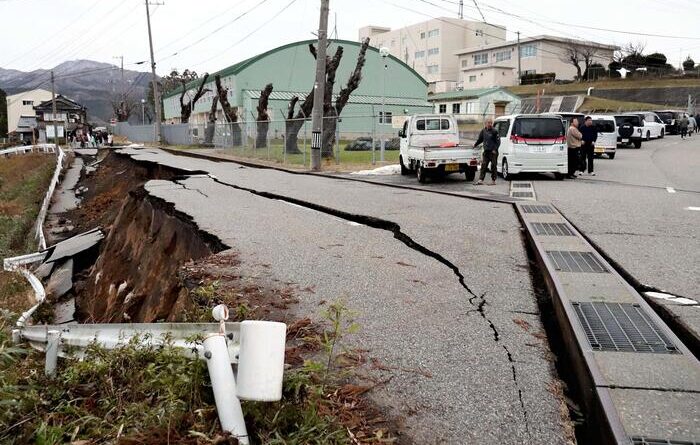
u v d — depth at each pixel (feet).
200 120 203.51
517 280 20.33
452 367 13.24
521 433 10.54
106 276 40.65
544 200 39.91
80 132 178.50
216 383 10.33
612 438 10.02
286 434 10.09
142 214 43.50
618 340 14.34
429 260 23.27
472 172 55.01
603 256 23.32
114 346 13.78
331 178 61.05
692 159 77.46
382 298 18.30
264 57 162.09
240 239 27.35
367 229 30.32
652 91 206.59
